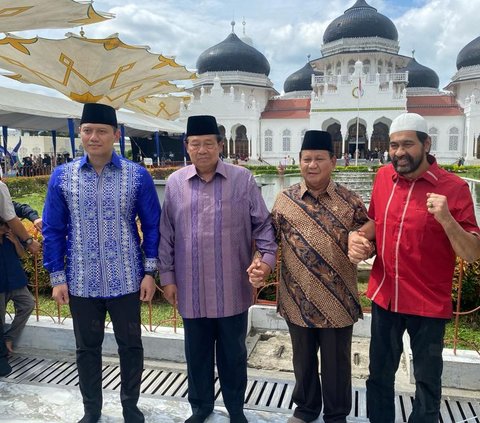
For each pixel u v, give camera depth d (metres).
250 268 2.59
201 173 2.70
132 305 2.76
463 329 4.19
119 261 2.69
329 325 2.64
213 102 41.19
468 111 37.09
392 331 2.58
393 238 2.46
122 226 2.70
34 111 15.93
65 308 4.87
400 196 2.45
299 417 2.83
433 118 38.69
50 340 3.97
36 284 4.09
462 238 2.18
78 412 2.99
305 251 2.66
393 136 2.41
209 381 2.88
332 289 2.64
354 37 42.94
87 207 2.65
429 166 2.45
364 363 3.72
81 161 2.73
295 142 41.41
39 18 8.15
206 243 2.64
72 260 2.71
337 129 42.41
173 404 3.12
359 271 5.79
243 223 2.71
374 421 2.71
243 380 2.83
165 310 4.78
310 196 2.73
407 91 46.28
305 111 42.31
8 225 3.49
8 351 3.85
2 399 3.13
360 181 22.50
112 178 2.69
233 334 2.73
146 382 3.44
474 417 2.91
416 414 2.52
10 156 22.59
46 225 2.71
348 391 2.75
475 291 4.30
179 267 2.71
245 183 2.73
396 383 3.38
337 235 2.65
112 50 11.50
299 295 2.68
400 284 2.46
